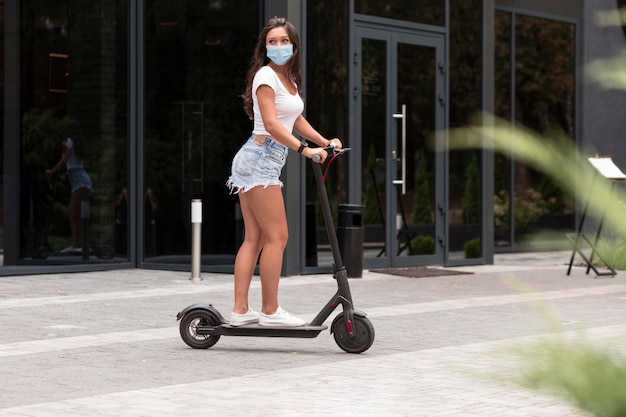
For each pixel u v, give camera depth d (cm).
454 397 475
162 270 1223
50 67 1165
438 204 1330
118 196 1222
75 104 1187
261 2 1154
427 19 1309
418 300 947
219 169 1188
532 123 1703
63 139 1179
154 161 1223
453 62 1345
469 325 766
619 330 100
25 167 1151
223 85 1180
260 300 919
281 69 618
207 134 1193
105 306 871
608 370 93
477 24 1374
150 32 1216
